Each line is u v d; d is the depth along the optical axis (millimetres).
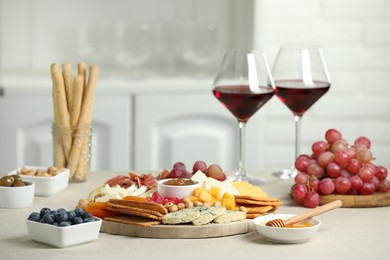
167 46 3740
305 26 3527
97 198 1634
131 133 3359
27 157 3270
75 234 1443
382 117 3590
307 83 2064
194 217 1517
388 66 3559
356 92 3574
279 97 2115
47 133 3287
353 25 3535
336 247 1464
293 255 1406
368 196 1794
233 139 3480
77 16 3713
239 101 1976
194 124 3447
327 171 1850
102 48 3498
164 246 1455
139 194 1713
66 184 1927
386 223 1653
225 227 1527
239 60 1978
